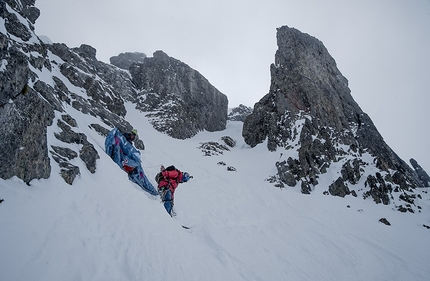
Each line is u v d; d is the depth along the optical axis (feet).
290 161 63.87
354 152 79.05
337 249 24.82
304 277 17.43
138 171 20.62
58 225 8.43
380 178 58.03
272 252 19.57
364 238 30.71
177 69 136.98
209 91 147.13
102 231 9.68
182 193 26.66
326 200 49.06
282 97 94.07
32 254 6.89
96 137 24.98
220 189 36.70
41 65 32.86
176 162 47.09
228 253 16.56
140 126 88.38
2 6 10.16
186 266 10.80
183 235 13.94
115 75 111.65
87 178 12.91
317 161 67.31
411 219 46.03
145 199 15.21
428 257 28.94
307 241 24.70
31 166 9.46
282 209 35.88
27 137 9.54
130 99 110.73
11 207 7.74
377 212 47.42
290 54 109.91
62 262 7.25
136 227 11.34
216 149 80.79
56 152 12.82
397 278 21.65
